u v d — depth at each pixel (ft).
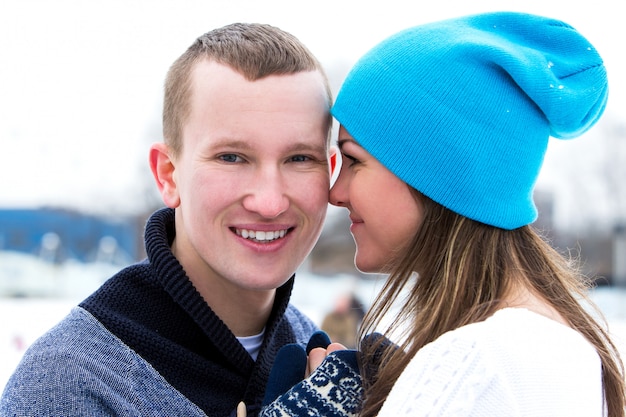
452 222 4.75
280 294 5.51
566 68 4.87
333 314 18.10
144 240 5.31
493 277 4.58
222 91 4.84
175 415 4.74
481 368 3.93
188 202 5.06
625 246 50.55
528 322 4.22
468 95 4.68
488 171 4.67
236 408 5.03
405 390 4.04
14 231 60.54
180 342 5.07
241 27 5.35
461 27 4.99
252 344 5.50
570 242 50.65
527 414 3.91
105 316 4.91
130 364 4.76
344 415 4.50
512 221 4.68
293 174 5.03
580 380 4.15
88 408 4.42
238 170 4.91
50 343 4.77
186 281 5.04
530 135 4.76
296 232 5.16
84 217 62.49
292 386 4.83
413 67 4.81
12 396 4.54
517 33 5.08
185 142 5.08
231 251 5.04
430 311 4.59
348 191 5.23
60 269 50.11
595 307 5.04
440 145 4.69
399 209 4.91
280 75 4.90
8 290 47.39
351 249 48.01
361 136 4.94
